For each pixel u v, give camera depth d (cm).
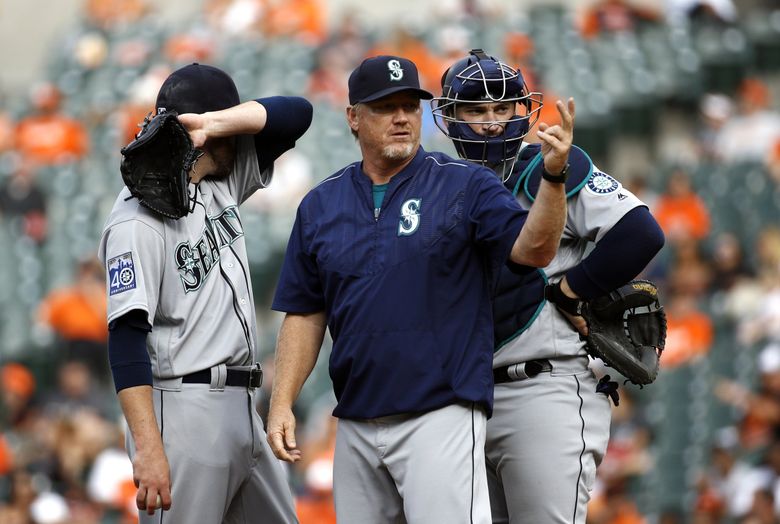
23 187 5200
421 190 1390
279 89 5697
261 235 4656
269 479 1490
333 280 1399
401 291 1366
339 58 5762
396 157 1386
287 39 6238
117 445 3431
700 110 5722
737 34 6159
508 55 5750
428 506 1343
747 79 6041
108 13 7038
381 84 1377
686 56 5959
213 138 1445
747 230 4822
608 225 1449
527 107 1534
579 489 1511
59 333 4294
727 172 5112
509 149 1512
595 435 1530
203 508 1405
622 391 3759
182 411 1399
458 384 1356
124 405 1357
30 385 4094
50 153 5528
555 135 1255
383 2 7262
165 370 1402
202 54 6134
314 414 3769
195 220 1426
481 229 1357
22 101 6256
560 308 1496
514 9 6800
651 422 3762
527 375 1509
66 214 5144
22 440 3741
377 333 1368
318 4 6644
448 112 1530
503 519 1584
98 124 5750
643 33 6156
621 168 5578
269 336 4216
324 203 1433
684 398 3916
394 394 1361
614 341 1506
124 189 1435
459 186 1376
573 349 1516
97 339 4303
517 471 1515
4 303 4709
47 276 4841
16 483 3284
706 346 4134
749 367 3878
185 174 1360
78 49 6544
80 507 3278
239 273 1450
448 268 1367
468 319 1373
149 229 1385
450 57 5712
